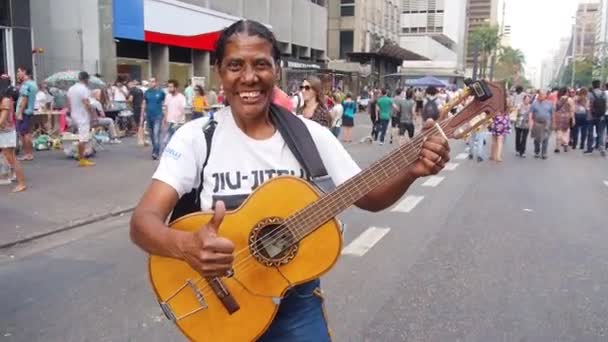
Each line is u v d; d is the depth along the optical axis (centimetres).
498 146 1389
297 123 205
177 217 204
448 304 445
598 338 391
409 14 9331
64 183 895
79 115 1067
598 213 794
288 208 195
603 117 1574
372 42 5141
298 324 200
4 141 802
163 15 2203
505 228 691
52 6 1956
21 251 588
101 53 2000
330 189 211
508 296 464
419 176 196
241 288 193
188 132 200
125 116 1647
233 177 198
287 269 195
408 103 1648
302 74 3148
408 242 620
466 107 196
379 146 1673
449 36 9556
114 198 821
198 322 194
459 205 828
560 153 1638
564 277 513
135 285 487
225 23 2650
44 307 439
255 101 193
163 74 2303
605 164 1380
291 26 3625
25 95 1095
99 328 402
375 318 418
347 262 544
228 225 192
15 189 823
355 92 3994
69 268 533
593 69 8444
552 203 861
